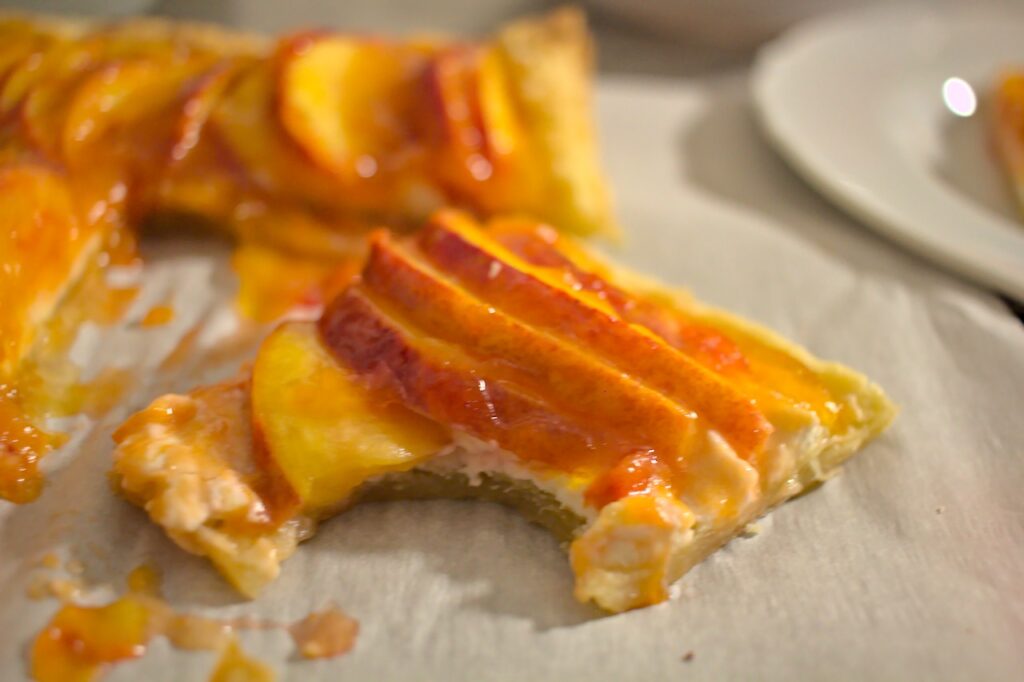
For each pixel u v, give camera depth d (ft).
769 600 0.69
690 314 0.80
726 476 0.70
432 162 0.91
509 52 0.98
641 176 1.01
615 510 0.68
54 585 0.67
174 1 1.16
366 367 0.73
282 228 0.90
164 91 0.91
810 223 0.96
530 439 0.71
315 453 0.70
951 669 0.66
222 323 0.83
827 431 0.74
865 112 1.07
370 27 1.25
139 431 0.72
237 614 0.67
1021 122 1.03
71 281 0.83
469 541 0.71
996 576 0.70
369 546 0.71
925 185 0.97
